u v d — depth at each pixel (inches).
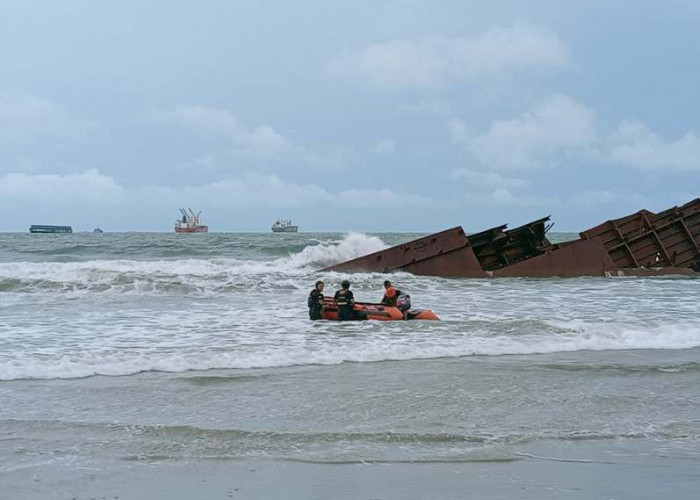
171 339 587.8
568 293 941.8
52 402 389.1
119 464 297.0
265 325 671.1
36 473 285.7
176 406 382.9
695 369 496.7
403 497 263.6
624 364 510.0
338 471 290.7
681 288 992.9
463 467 296.7
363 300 904.3
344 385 432.8
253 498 262.4
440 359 521.7
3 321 687.7
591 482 280.5
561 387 434.6
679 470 295.6
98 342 570.6
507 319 706.8
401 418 365.1
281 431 341.1
